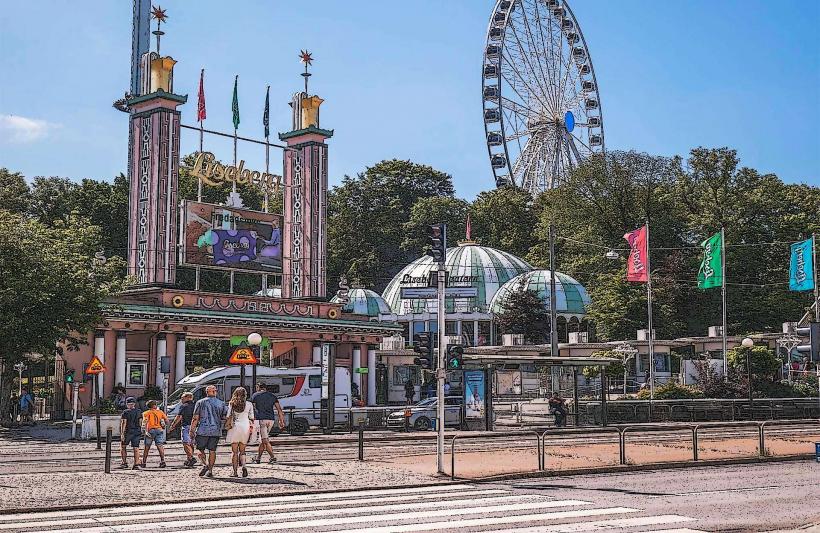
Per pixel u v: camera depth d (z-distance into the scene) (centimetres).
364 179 15638
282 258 7431
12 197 9725
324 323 7300
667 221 10900
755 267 10525
